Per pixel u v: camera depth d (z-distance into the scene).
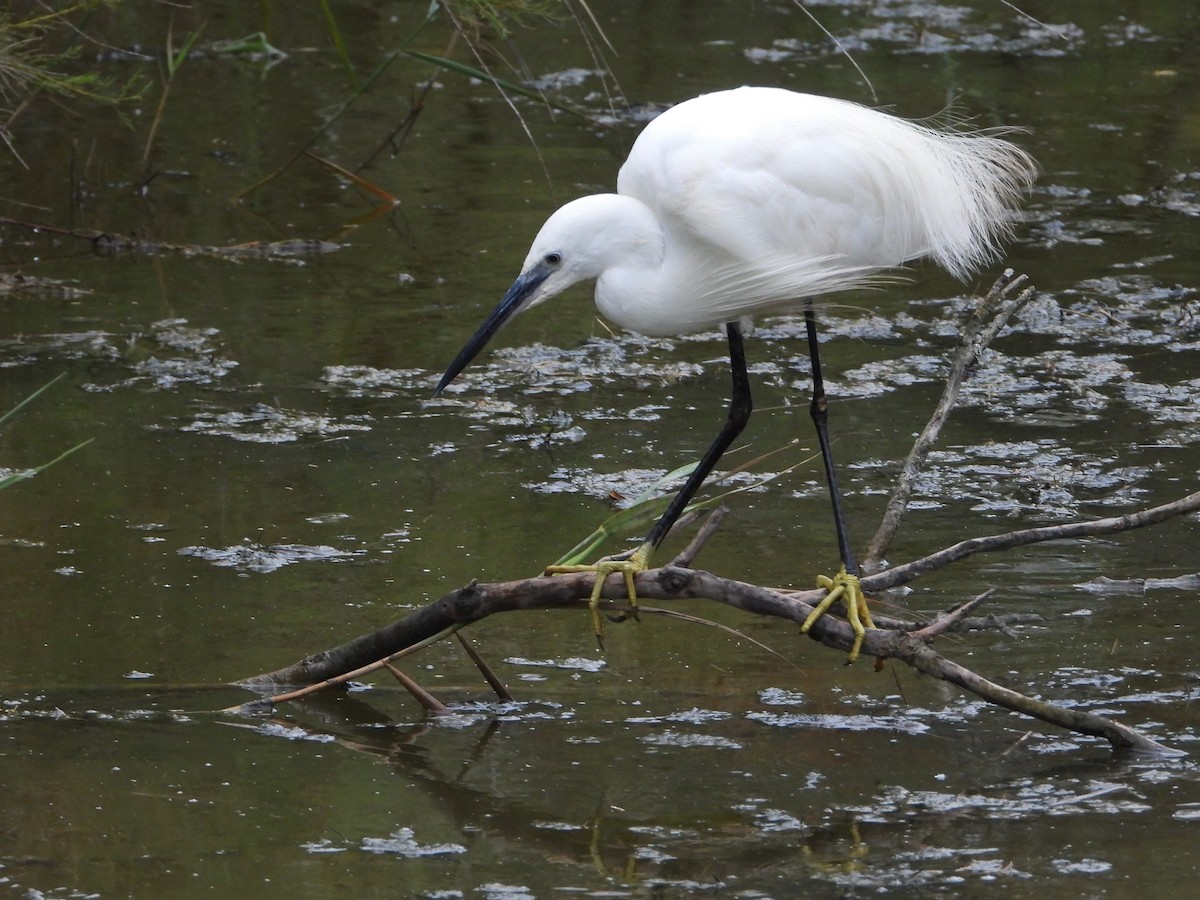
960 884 6.33
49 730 7.74
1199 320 14.13
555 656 8.76
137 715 7.93
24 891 6.25
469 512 10.50
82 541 9.94
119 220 16.67
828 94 20.38
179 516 10.35
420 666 8.66
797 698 8.20
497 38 23.00
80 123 19.70
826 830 6.82
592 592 7.98
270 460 11.37
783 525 10.31
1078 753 7.55
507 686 8.36
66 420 11.98
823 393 9.12
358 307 14.51
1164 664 8.41
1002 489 10.84
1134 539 10.09
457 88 21.47
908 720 7.93
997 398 12.65
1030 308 14.47
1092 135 19.48
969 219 9.92
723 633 9.02
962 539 9.99
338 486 10.91
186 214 16.94
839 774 7.35
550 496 10.80
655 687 8.34
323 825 6.87
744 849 6.66
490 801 7.11
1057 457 11.41
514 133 19.61
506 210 17.00
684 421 12.26
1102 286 15.02
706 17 24.83
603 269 8.89
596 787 7.24
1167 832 6.75
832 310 14.87
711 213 8.63
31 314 14.22
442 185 17.83
